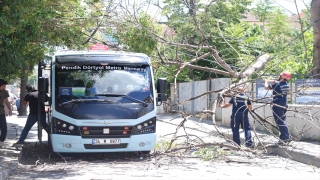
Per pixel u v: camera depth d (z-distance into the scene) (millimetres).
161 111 32188
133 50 15352
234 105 11984
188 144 11828
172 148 12180
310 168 9766
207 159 10859
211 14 25594
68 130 10328
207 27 23312
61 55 11086
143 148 10680
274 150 11625
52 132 10469
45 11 11531
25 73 20219
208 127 18609
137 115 10625
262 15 27750
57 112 10438
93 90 10719
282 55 21641
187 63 15469
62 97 10570
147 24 15250
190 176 8781
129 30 14945
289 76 11750
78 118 10328
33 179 8492
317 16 17375
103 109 10469
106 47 12227
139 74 11133
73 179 8492
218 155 11273
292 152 11047
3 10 9141
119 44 15750
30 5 10039
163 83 11320
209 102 22547
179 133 17203
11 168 9211
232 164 10266
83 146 10328
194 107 25594
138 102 10766
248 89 15930
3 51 10445
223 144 11250
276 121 11852
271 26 27266
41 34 13047
